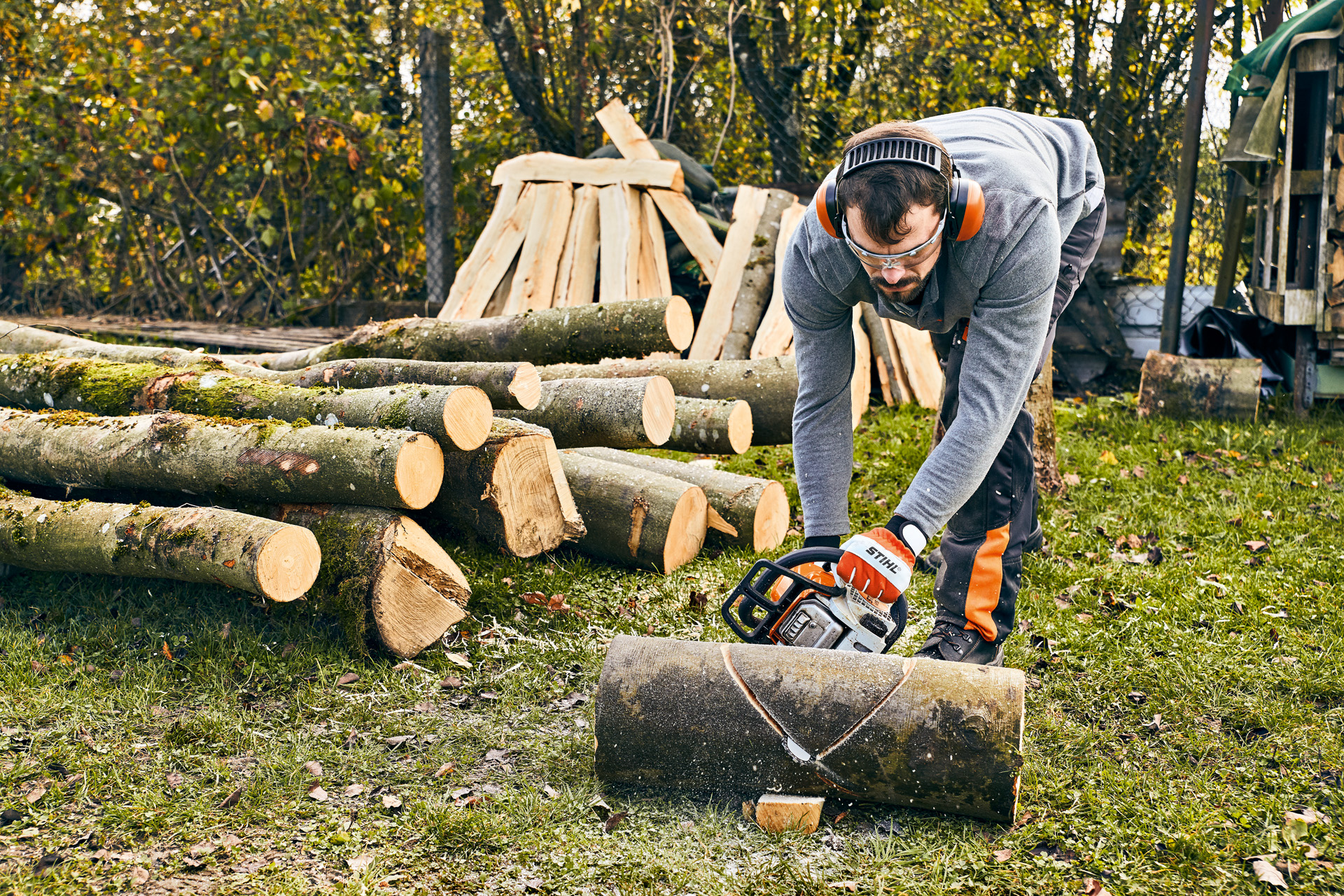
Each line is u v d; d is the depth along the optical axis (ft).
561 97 30.32
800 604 7.09
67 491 11.03
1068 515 13.11
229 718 8.24
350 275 30.07
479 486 10.43
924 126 7.36
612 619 10.37
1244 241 24.07
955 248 6.16
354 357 13.51
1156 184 27.37
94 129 27.94
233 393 11.02
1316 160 18.08
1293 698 8.43
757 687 6.81
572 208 21.04
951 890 6.23
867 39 31.01
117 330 26.04
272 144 28.14
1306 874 6.24
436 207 26.16
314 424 10.44
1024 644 9.57
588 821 6.96
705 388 13.19
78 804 7.08
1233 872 6.31
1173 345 20.63
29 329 14.74
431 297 26.50
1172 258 20.43
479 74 31.37
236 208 29.73
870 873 6.40
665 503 11.31
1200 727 8.07
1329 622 9.75
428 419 9.75
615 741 6.97
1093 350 22.30
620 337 12.36
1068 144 7.91
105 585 10.61
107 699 8.46
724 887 6.28
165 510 9.50
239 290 31.35
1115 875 6.32
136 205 29.48
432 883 6.34
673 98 30.94
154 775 7.44
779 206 20.62
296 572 8.93
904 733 6.54
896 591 6.43
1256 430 17.02
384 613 9.23
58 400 11.64
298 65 28.37
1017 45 28.50
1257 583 10.75
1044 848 6.65
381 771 7.61
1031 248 6.18
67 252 30.55
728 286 19.65
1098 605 10.45
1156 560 11.64
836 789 6.76
